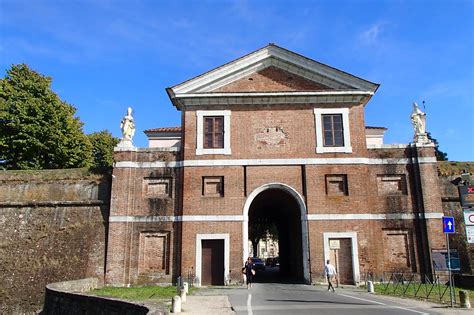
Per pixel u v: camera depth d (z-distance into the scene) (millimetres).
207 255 27359
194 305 17031
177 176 28688
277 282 28797
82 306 16703
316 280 26625
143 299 19328
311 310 15336
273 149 28578
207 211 27672
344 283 26578
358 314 14266
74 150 44594
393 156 28672
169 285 26797
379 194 28219
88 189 29812
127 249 27406
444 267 25609
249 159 28422
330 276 23703
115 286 26609
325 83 29297
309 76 29359
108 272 26953
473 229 17219
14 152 41031
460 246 27578
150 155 29078
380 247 27297
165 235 27938
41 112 41438
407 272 26953
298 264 30562
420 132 28938
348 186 27922
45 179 30406
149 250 27750
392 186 28453
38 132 41031
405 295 20812
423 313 14594
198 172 28312
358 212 27500
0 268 27844
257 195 29734
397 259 27297
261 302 18016
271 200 33375
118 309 14273
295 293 22031
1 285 27281
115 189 28266
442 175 29797
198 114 29203
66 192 29922
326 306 16547
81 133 46906
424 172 28078
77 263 27625
